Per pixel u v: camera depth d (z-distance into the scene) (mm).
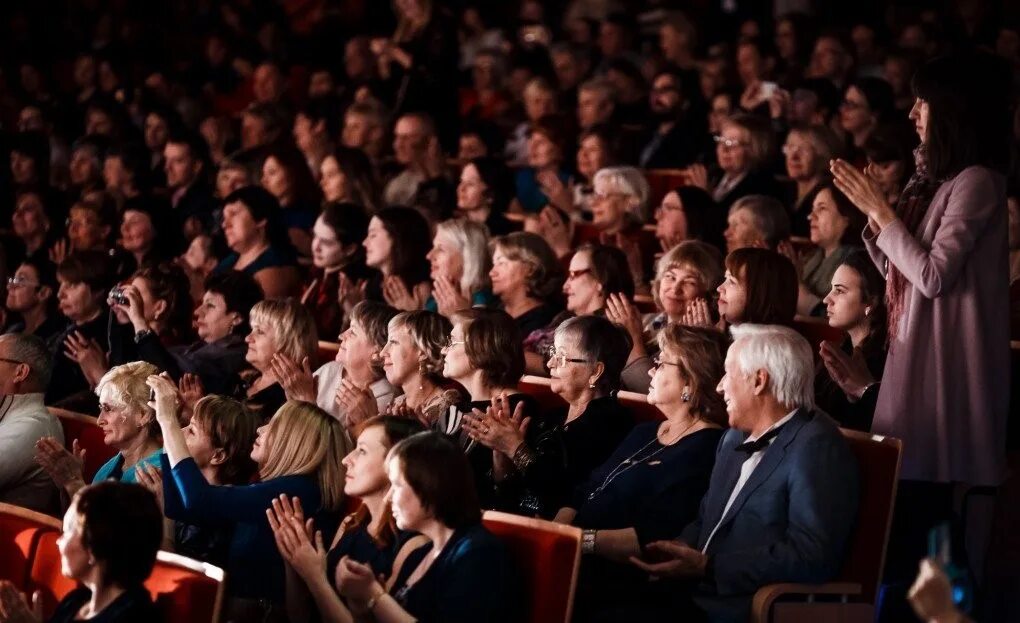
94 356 8594
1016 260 7957
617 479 6176
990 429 6094
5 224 13461
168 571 5172
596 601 5816
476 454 6539
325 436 6137
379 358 7340
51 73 17578
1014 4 13805
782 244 8836
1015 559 6785
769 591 5410
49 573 5484
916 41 13938
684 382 6195
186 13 18141
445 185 11633
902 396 6137
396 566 5504
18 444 7234
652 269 9766
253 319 7898
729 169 10836
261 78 15539
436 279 8797
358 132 12977
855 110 11305
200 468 6426
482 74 14953
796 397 5711
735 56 14352
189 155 12469
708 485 6051
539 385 7258
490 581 5250
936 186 6180
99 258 9305
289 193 11383
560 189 11539
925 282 5988
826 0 15820
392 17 16859
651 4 16500
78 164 13289
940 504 6176
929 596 3654
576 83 14977
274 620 5949
